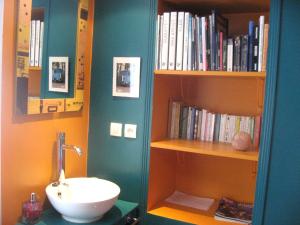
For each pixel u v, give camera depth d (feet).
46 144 5.47
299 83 4.78
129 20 6.01
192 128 6.48
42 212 5.35
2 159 4.63
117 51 6.16
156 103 6.05
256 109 6.45
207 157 6.93
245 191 6.63
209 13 6.61
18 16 4.64
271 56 4.91
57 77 5.51
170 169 6.98
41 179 5.41
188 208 6.33
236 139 5.54
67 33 5.72
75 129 6.20
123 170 6.25
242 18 6.48
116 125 6.24
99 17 6.28
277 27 4.85
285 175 4.92
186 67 5.63
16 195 4.92
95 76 6.41
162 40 5.74
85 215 4.78
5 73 4.56
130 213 5.81
